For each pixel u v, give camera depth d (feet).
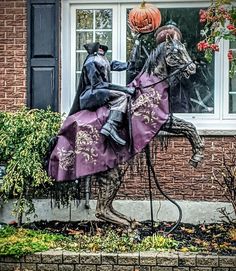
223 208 28.76
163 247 23.70
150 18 25.63
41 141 25.76
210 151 29.09
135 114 23.77
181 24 29.68
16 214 27.14
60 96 29.86
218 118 29.66
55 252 22.97
